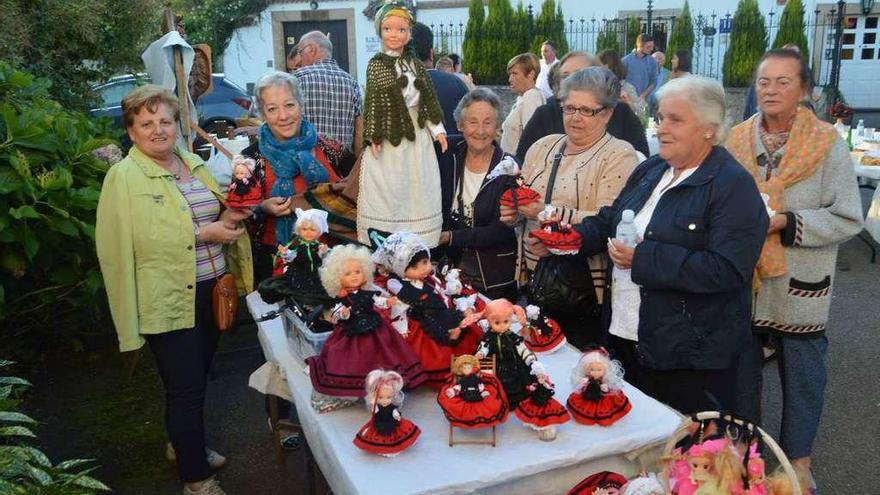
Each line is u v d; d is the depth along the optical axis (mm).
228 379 5098
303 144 3652
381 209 3324
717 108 2604
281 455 3971
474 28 14875
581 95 3244
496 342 2289
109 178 3168
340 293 2410
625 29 15023
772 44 14586
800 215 3059
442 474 2041
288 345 3010
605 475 2143
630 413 2363
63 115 4926
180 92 5262
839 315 5875
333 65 5074
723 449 1975
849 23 16016
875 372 4852
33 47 6203
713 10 15164
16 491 2312
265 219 3697
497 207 3535
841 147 3100
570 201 3373
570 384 2443
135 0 7094
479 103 3535
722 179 2588
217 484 3529
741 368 3309
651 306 2707
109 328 5719
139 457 4109
